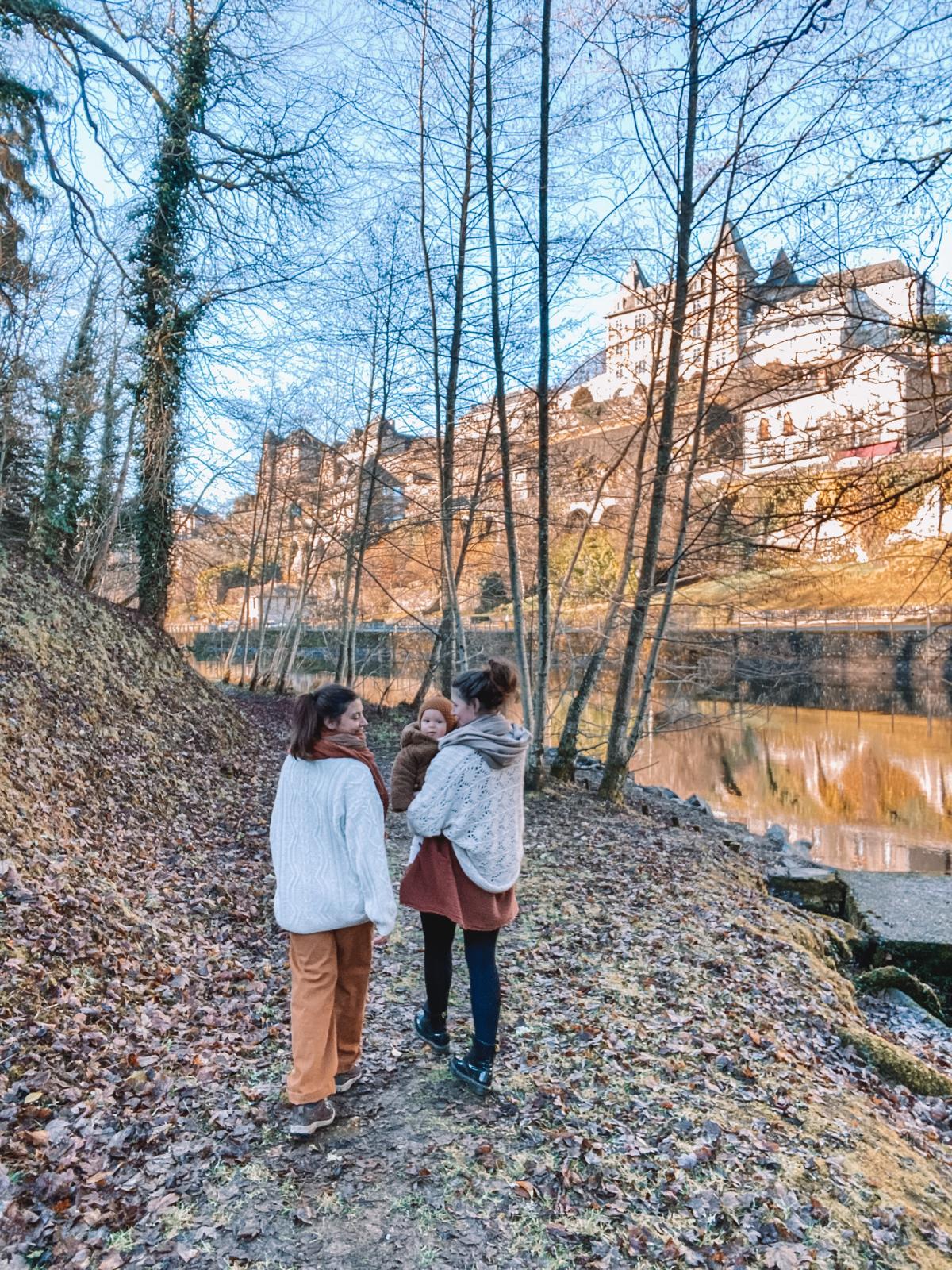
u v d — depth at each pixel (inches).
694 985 193.3
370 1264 92.0
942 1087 174.4
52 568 455.5
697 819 504.4
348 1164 109.6
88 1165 104.9
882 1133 139.3
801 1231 103.7
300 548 1129.4
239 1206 100.3
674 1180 111.7
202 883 231.8
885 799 702.5
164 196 466.6
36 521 473.1
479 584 900.6
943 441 195.0
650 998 181.3
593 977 190.2
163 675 434.6
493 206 401.1
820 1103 143.6
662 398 438.0
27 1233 92.1
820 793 727.7
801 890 363.6
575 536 753.0
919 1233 107.4
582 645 648.4
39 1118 112.3
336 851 112.2
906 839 563.8
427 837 126.7
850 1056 179.3
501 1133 118.6
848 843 553.0
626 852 336.5
